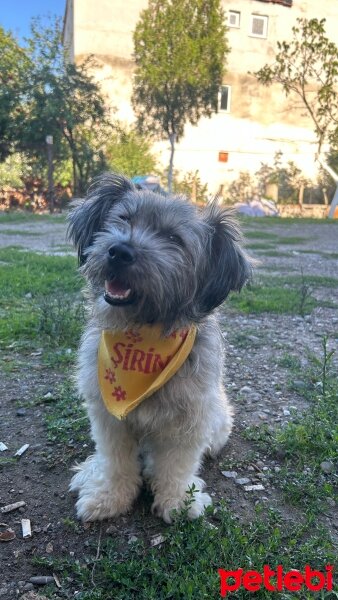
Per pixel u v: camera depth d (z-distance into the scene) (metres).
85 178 5.02
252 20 5.66
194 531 0.53
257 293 1.64
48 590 0.46
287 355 1.05
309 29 5.19
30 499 0.59
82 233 0.63
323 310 1.49
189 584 0.45
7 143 4.95
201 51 5.02
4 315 1.21
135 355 0.55
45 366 0.95
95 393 0.58
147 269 0.51
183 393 0.54
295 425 0.75
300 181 6.14
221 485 0.63
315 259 2.55
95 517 0.56
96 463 0.61
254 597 0.46
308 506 0.59
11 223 3.84
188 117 5.32
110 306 0.54
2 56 4.69
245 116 5.83
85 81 4.80
